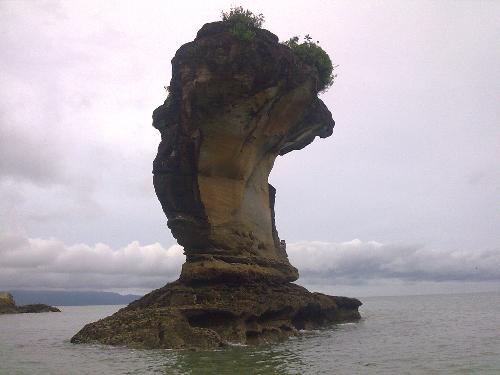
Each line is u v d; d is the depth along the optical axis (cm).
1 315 10400
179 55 3694
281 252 4444
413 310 8050
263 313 3391
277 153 4309
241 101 3625
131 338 3020
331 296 4984
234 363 2391
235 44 3550
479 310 7419
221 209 3678
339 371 2230
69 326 6088
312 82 4038
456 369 2262
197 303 3291
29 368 2383
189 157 3669
